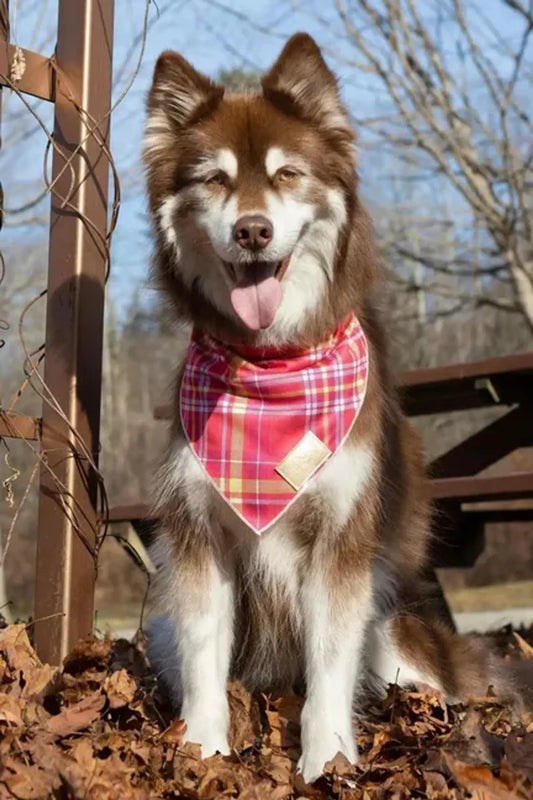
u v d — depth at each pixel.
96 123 3.47
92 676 3.20
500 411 18.62
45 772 2.41
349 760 2.90
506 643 5.49
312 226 3.33
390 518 3.48
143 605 4.42
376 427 3.31
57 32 3.52
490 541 17.64
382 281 3.82
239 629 3.54
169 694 3.49
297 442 3.16
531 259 10.05
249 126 3.31
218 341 3.34
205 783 2.62
